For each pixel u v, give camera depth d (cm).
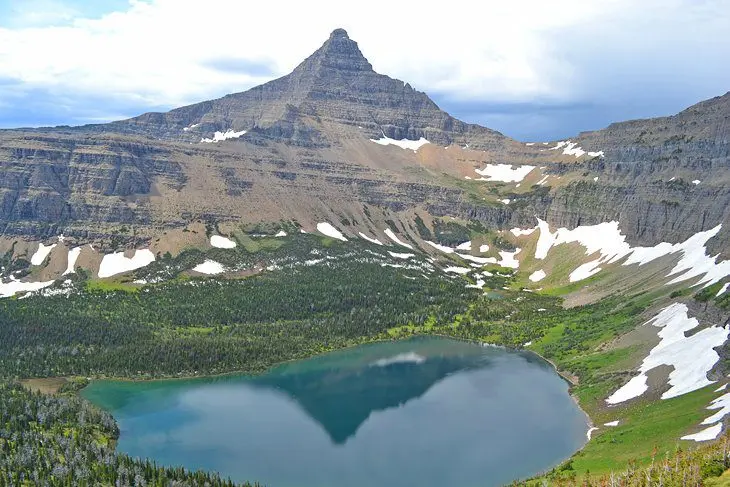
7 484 18825
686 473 14412
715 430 17662
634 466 17238
